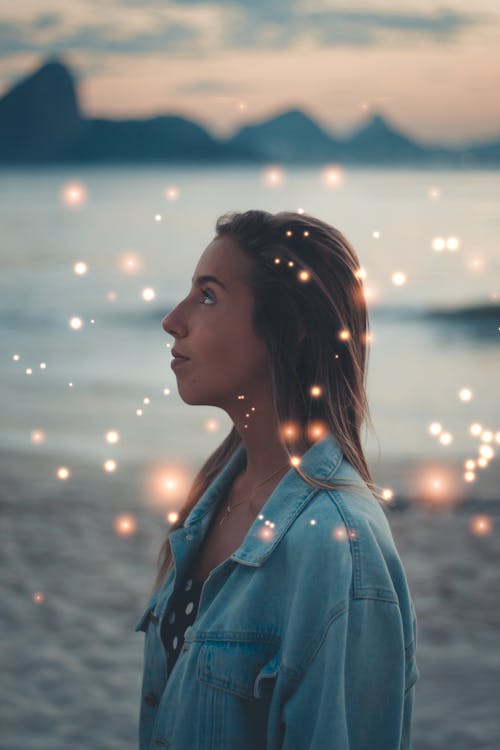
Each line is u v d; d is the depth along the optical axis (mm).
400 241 42938
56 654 5324
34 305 27406
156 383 15617
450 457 10367
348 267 1549
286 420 1506
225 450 1794
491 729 4480
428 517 7898
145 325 23688
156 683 1644
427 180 143250
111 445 11031
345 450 1506
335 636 1285
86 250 43250
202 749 1391
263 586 1397
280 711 1326
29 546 7191
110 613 5910
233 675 1377
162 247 44281
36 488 8930
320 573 1322
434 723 4555
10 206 75625
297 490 1443
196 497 1786
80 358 18500
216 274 1537
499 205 71312
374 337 21234
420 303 25984
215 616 1441
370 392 14875
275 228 1535
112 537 7430
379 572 1339
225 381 1546
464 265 35125
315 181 136750
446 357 18578
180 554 1655
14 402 13773
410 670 1458
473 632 5586
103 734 4461
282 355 1512
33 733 4445
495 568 6648
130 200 84875
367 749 1319
